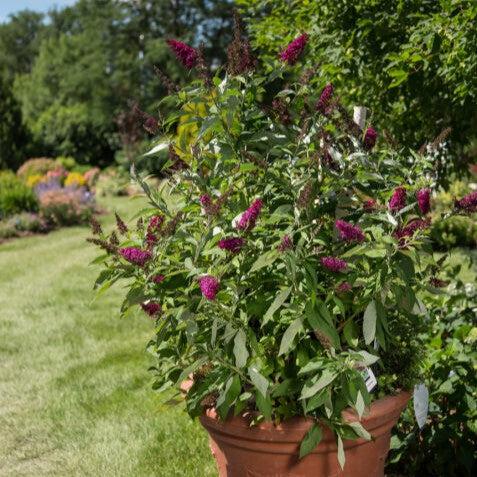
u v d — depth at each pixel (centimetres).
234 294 229
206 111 252
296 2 427
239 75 244
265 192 240
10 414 432
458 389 300
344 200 235
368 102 418
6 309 709
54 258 1034
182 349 263
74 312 675
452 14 332
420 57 331
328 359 219
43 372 507
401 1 339
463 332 335
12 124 3136
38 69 4903
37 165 2591
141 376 479
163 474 340
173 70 3538
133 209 1609
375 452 245
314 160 228
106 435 390
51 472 355
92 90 3888
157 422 398
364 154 237
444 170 435
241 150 246
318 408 229
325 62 403
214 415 239
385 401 239
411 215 231
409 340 265
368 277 230
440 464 308
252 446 232
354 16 382
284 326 238
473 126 409
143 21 3834
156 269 229
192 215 261
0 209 1461
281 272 238
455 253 834
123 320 633
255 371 223
